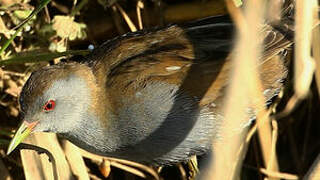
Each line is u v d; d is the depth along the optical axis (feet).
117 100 28.99
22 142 31.71
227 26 29.91
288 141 38.73
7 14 33.94
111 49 30.22
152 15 36.86
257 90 23.53
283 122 37.70
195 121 29.58
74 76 29.07
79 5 33.68
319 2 32.14
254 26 19.66
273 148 33.73
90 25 37.35
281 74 31.22
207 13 36.83
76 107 29.25
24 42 34.94
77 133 29.89
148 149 29.76
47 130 29.53
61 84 28.89
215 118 29.91
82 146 30.40
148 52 29.78
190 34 30.19
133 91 28.86
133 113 28.96
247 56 19.92
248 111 28.89
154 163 30.89
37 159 31.22
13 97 35.06
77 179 32.19
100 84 29.45
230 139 22.11
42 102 28.78
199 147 30.35
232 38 29.60
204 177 21.76
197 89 29.35
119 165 34.63
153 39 30.25
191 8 36.99
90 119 29.37
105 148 29.99
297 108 38.14
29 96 28.86
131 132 29.25
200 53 29.68
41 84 28.81
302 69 20.65
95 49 31.04
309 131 38.96
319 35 25.35
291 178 35.50
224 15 30.58
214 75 29.50
